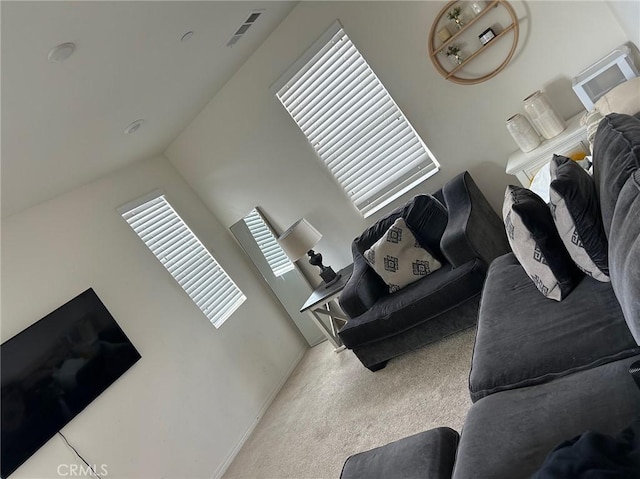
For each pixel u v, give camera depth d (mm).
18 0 1485
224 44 3096
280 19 3400
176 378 3469
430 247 3162
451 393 2439
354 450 2559
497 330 1820
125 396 3098
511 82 3064
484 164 3363
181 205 4293
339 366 3748
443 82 3209
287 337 4590
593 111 2447
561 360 1452
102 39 2027
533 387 1439
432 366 2787
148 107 3109
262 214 4324
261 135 3990
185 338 3678
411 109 3369
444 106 3283
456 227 2750
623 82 2609
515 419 1320
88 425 2840
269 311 4562
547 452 1143
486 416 1412
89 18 1828
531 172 2900
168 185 4258
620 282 1108
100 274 3301
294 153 3938
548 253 1696
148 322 3467
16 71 1822
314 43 3410
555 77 2961
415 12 3076
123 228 3629
